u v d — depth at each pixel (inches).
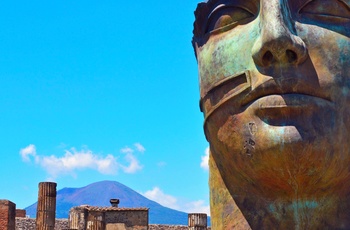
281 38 154.1
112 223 1334.9
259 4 169.6
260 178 165.2
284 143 152.9
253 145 159.8
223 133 170.9
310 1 165.8
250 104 162.1
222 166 184.2
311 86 157.2
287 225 169.6
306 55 158.7
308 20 164.9
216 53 175.8
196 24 189.0
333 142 157.1
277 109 155.5
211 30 181.8
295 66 157.8
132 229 1344.7
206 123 182.2
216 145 177.3
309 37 161.5
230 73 169.3
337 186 166.1
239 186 179.9
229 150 169.9
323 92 158.2
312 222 168.1
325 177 160.4
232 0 176.9
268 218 172.2
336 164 159.0
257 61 160.7
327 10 166.7
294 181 160.6
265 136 156.1
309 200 167.6
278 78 156.9
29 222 1352.1
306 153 153.5
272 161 157.1
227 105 168.6
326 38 163.3
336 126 158.4
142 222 1355.8
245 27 172.7
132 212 1357.0
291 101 154.9
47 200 1022.4
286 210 169.9
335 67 161.8
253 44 166.4
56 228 1417.3
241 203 178.7
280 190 167.2
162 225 1531.7
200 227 970.7
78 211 1219.2
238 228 177.2
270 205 172.2
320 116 156.6
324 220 168.4
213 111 174.4
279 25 156.0
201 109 189.8
